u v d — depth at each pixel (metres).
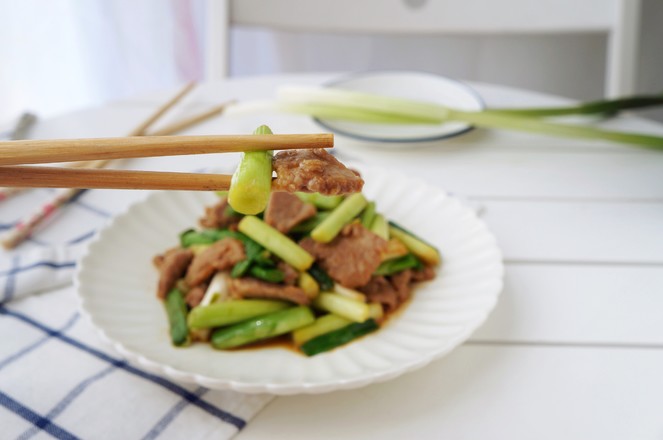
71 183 0.39
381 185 0.65
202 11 1.22
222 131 0.76
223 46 0.92
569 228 0.64
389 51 1.28
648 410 0.47
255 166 0.38
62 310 0.56
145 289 0.55
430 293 0.55
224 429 0.46
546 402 0.48
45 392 0.49
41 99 1.29
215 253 0.55
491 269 0.54
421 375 0.50
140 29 1.23
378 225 0.58
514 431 0.46
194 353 0.50
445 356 0.51
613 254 0.60
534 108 0.78
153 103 0.82
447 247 0.58
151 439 0.46
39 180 0.39
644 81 1.20
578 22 0.92
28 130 0.76
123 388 0.49
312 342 0.51
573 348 0.52
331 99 0.77
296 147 0.38
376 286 0.54
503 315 0.55
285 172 0.38
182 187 0.40
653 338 0.52
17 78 1.26
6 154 0.37
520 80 1.29
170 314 0.53
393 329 0.52
